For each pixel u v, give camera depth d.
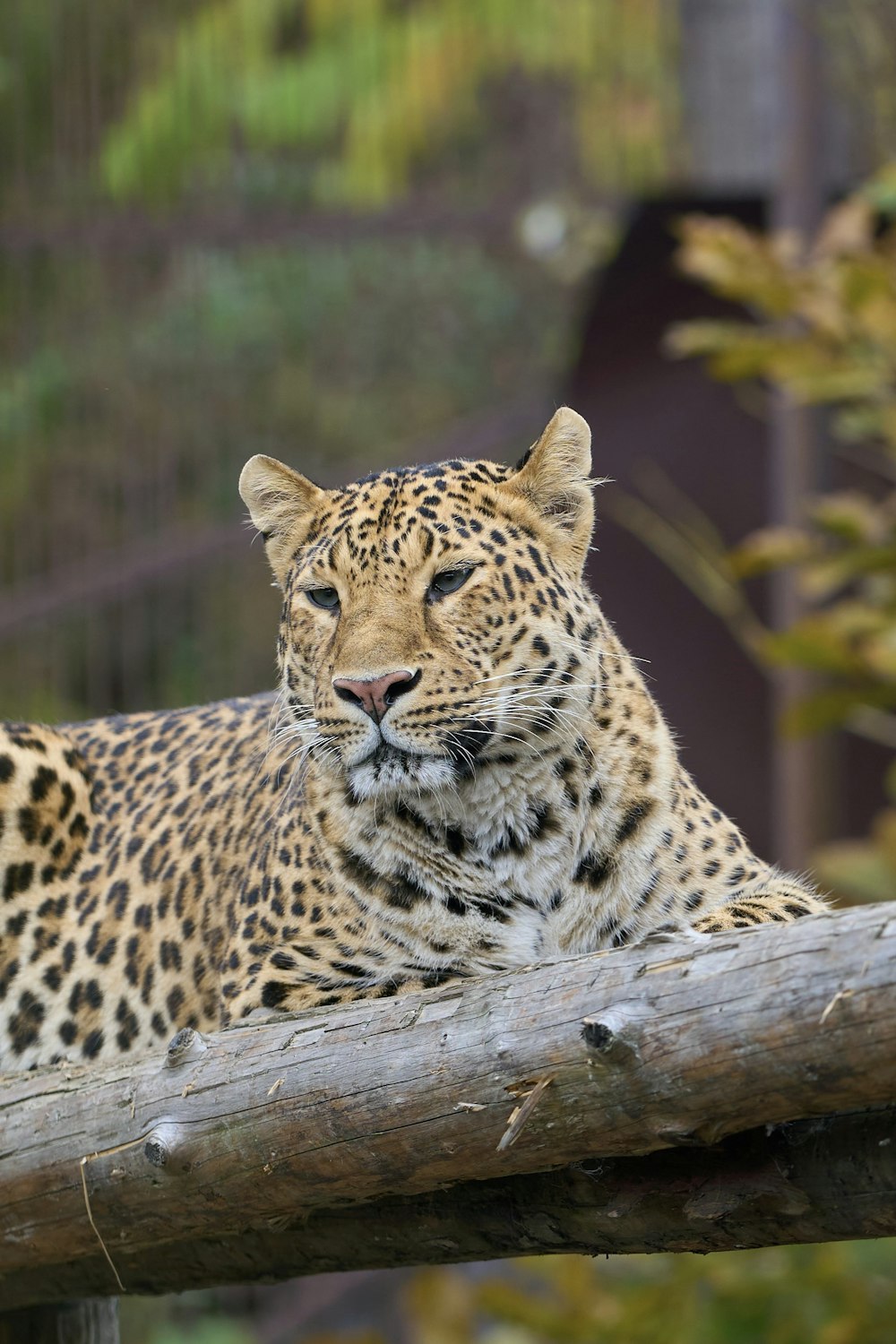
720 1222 5.07
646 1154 5.02
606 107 17.50
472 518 7.14
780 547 11.64
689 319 15.40
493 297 18.36
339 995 7.00
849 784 15.95
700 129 16.86
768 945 4.40
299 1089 5.32
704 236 11.45
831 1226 4.89
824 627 11.54
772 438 15.30
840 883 11.69
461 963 7.04
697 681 16.20
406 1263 6.07
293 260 17.77
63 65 16.95
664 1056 4.50
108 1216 5.91
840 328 11.19
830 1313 12.59
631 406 15.78
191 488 17.22
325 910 7.12
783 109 13.62
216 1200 5.64
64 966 8.55
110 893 8.59
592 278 15.74
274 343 17.61
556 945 7.05
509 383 18.34
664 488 15.86
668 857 7.18
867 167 14.07
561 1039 4.73
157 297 17.19
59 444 16.84
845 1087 4.29
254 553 16.06
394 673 6.70
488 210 16.77
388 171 18.81
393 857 7.00
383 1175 5.27
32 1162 5.99
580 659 7.15
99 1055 8.43
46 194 16.88
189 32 17.75
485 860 7.00
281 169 18.20
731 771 16.23
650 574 16.16
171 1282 6.81
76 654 16.27
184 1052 5.69
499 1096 4.87
